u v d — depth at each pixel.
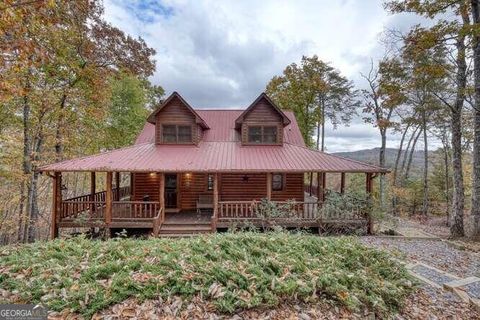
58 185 10.62
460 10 8.52
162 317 3.59
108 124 20.44
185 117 13.76
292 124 16.73
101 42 14.62
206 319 3.61
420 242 9.15
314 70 24.31
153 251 5.24
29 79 11.15
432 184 20.33
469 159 19.75
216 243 5.59
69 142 14.97
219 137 15.02
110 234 10.77
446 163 17.81
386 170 10.82
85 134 16.34
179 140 13.76
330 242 6.16
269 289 4.12
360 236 10.12
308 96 24.69
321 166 11.05
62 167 10.32
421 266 6.67
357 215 10.70
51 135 13.82
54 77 13.05
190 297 3.93
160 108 13.52
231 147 13.66
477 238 8.84
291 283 4.16
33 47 5.68
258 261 4.86
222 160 11.69
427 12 8.63
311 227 10.85
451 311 4.59
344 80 24.22
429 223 15.90
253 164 11.21
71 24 11.92
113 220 10.61
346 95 24.53
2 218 14.38
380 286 4.70
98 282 4.12
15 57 5.73
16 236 15.34
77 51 13.48
